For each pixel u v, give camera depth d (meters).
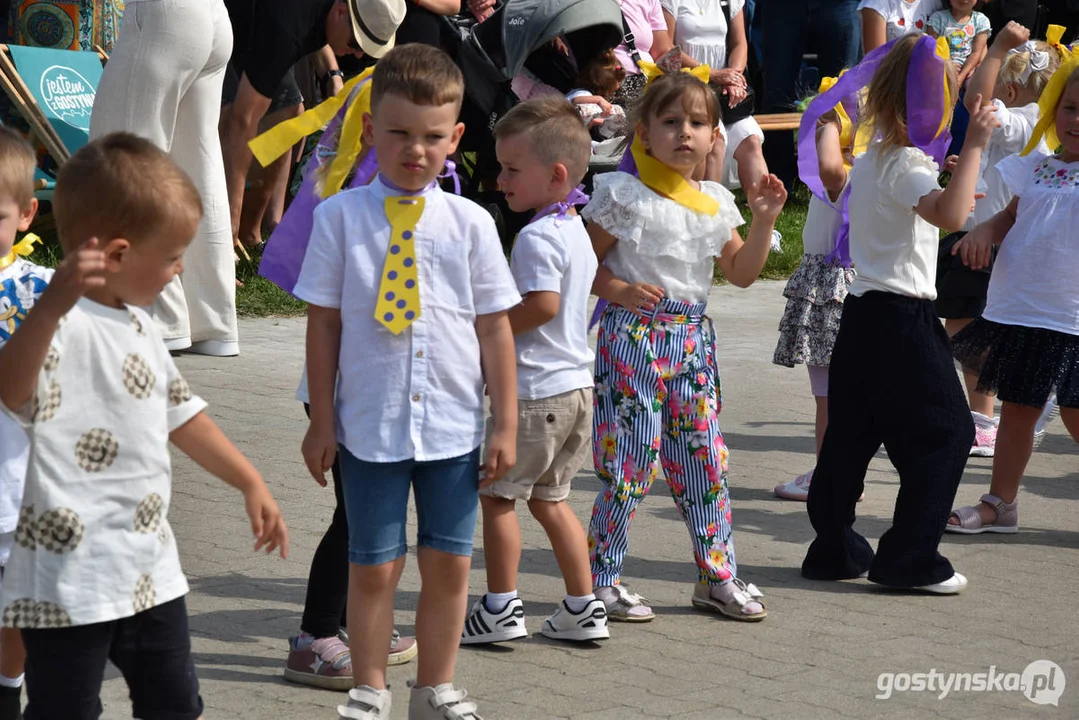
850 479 6.50
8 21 13.62
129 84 9.34
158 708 3.93
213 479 7.58
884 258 6.41
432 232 4.59
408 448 4.50
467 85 11.70
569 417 5.48
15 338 3.51
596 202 5.91
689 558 6.81
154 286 3.81
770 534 7.29
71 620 3.66
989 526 7.40
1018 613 6.13
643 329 5.90
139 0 9.30
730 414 9.79
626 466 5.91
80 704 3.77
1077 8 18.44
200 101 9.75
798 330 7.99
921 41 6.26
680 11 13.95
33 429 3.65
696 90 5.88
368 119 4.89
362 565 4.58
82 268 3.45
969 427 6.40
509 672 5.31
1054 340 7.09
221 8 9.59
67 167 3.74
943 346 6.43
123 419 3.75
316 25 10.99
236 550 6.50
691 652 5.57
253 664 5.26
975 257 7.35
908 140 6.35
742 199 17.16
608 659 5.48
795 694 5.14
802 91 17.45
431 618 4.64
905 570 6.34
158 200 3.71
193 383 9.47
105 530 3.71
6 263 4.57
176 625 3.90
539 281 5.40
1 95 12.70
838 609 6.15
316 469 4.58
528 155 5.52
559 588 6.30
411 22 11.23
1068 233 7.08
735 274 6.11
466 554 4.63
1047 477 8.53
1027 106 8.90
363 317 4.54
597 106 11.55
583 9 11.31
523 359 5.50
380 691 4.59
